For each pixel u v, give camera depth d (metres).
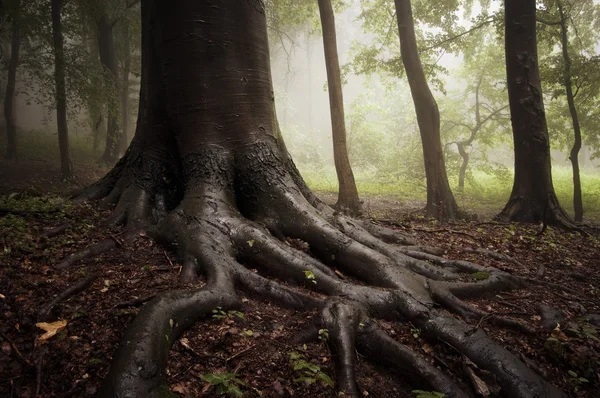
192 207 4.94
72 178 16.81
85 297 3.60
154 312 3.04
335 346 3.19
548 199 9.68
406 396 3.03
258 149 5.47
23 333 3.09
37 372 2.71
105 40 21.84
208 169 5.27
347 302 3.69
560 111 16.89
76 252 4.37
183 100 5.43
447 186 10.91
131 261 4.46
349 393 2.80
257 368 3.01
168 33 5.39
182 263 4.39
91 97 17.08
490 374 3.17
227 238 4.55
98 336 3.12
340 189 11.33
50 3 16.89
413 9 15.22
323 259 4.81
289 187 5.41
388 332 3.60
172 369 2.86
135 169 5.86
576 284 5.52
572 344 3.71
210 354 3.09
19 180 16.06
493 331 3.91
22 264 3.98
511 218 9.87
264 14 5.86
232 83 5.43
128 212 5.44
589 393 3.22
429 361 3.34
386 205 14.75
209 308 3.48
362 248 4.63
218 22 5.34
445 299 4.19
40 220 5.30
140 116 6.09
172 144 5.74
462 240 7.30
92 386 2.66
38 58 17.78
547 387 3.07
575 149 11.80
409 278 4.27
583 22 17.03
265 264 4.39
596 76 11.91
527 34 10.05
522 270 5.84
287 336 3.43
